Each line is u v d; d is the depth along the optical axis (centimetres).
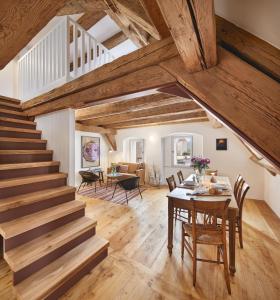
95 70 196
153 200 451
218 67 108
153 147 645
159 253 225
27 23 107
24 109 332
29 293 137
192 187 271
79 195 496
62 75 273
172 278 182
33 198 193
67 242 187
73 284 170
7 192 194
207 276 186
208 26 73
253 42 98
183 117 474
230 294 163
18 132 282
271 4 89
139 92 170
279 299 159
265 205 415
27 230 167
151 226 302
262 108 95
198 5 61
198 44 87
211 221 259
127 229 290
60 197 225
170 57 135
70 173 261
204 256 220
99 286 171
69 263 172
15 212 180
